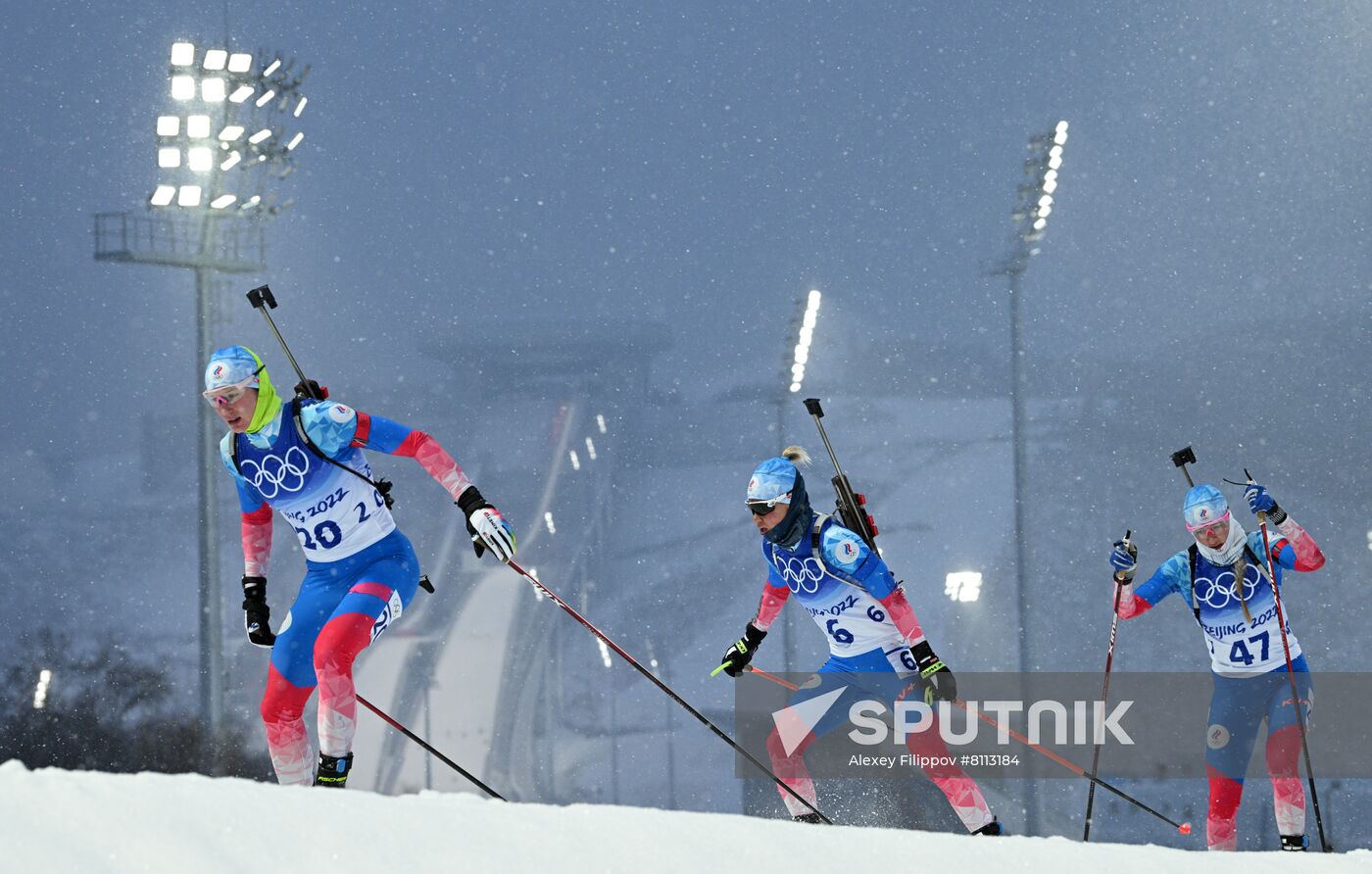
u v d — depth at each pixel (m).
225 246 58.50
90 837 6.64
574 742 96.12
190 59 57.88
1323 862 10.46
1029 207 66.94
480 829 7.76
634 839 7.99
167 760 64.06
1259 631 20.44
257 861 6.70
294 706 14.91
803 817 18.38
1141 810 59.62
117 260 56.81
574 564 167.62
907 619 17.88
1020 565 62.88
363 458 15.44
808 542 18.41
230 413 14.62
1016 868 8.66
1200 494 20.66
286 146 59.81
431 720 100.88
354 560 15.07
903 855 8.52
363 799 8.39
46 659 83.75
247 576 15.77
